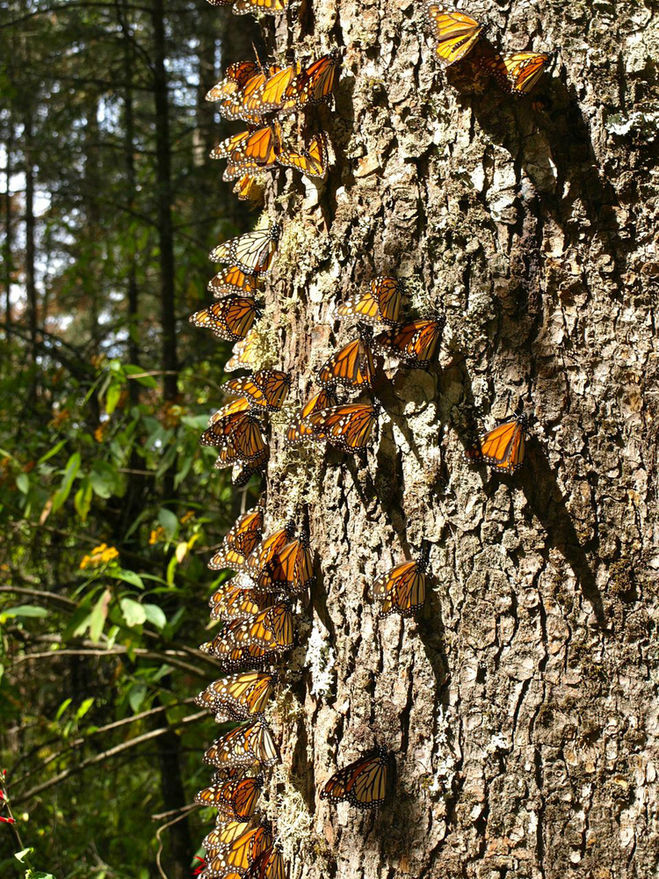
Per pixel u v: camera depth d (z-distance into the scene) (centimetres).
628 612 152
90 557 253
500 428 152
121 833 336
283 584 159
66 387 400
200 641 330
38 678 380
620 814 151
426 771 154
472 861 152
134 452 345
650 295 153
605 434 153
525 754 152
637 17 153
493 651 153
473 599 154
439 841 153
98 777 363
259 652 163
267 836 163
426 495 155
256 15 168
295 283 164
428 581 155
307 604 161
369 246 158
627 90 153
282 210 166
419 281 156
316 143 160
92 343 483
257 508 170
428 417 155
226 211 365
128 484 343
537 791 152
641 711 151
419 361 155
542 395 153
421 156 156
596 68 153
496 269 154
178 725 280
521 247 154
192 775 330
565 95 153
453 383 155
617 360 153
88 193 402
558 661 152
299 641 161
